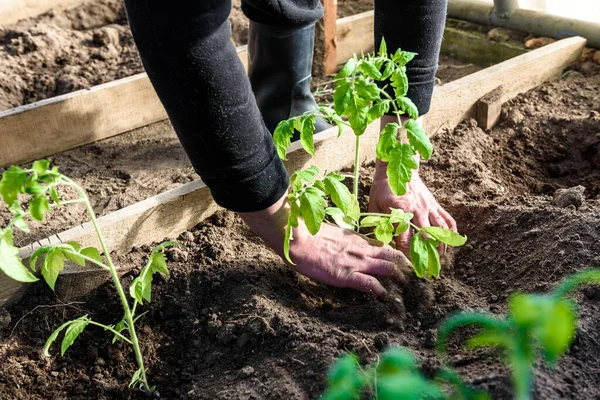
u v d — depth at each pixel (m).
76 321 0.76
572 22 1.53
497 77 1.33
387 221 0.80
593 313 0.76
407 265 0.88
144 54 0.65
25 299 0.93
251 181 0.72
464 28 1.71
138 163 1.29
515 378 0.64
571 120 1.29
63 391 0.83
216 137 0.68
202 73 0.64
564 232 0.90
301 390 0.72
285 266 0.95
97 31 1.68
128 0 0.62
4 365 0.85
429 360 0.71
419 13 0.83
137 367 0.85
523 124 1.30
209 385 0.79
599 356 0.72
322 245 0.84
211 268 0.95
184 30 0.62
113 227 0.96
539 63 1.40
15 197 0.64
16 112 1.25
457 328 0.79
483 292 0.90
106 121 1.36
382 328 0.83
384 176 0.97
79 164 1.29
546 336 0.43
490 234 1.00
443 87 1.26
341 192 0.80
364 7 1.88
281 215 0.80
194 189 1.02
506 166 1.23
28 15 1.76
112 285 0.93
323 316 0.85
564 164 1.24
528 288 0.85
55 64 1.59
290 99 1.23
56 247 0.74
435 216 0.95
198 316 0.89
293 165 1.10
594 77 1.45
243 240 1.02
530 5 1.70
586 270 0.83
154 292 0.92
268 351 0.80
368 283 0.84
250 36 1.19
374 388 0.66
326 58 1.59
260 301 0.86
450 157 1.20
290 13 0.91
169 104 0.67
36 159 1.30
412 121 0.79
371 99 0.80
